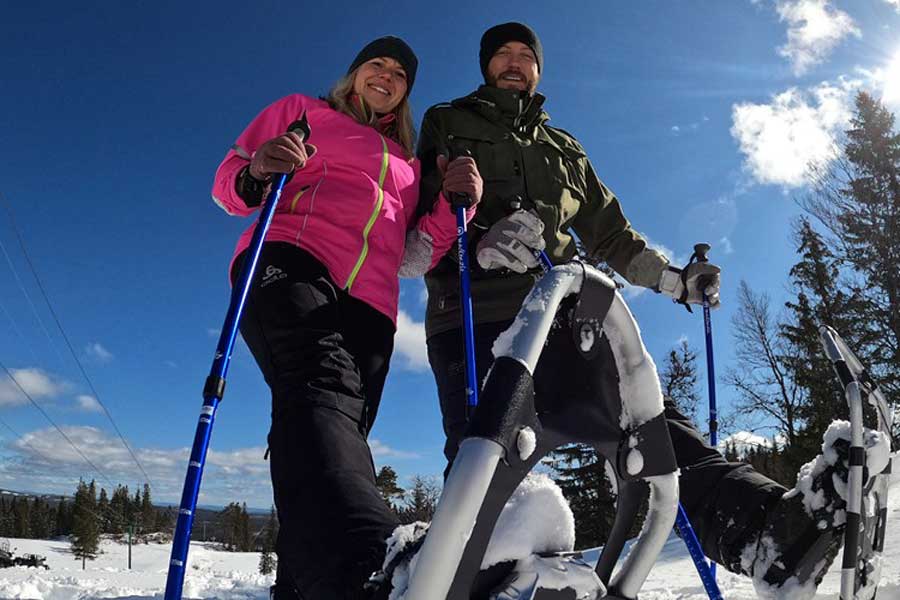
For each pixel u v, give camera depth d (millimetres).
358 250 1867
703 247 2600
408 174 2230
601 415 1001
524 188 2541
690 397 18719
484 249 2217
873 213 20391
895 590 2150
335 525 1120
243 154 1993
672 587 3326
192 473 1185
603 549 1089
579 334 956
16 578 7309
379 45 2328
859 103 21734
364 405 1562
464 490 754
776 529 1461
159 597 5434
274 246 1772
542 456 927
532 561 839
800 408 20547
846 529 1207
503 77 2809
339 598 1034
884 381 18859
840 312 20812
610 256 2809
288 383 1465
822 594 2369
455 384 2398
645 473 1041
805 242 22062
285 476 1280
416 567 755
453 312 2482
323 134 2062
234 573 9305
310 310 1594
